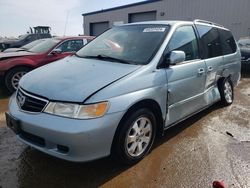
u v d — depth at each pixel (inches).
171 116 143.2
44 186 109.7
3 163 126.1
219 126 178.4
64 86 111.8
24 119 109.4
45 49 280.7
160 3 839.7
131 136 120.1
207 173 121.1
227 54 210.2
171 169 123.6
